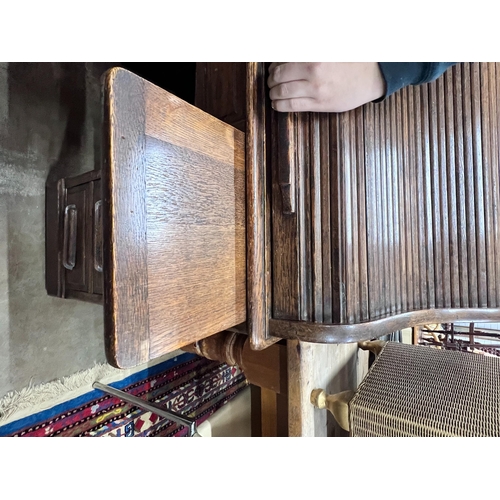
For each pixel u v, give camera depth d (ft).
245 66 1.95
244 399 4.52
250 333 1.79
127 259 1.14
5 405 2.36
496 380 2.54
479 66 2.13
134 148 1.16
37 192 2.54
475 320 2.14
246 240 1.80
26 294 2.48
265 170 1.88
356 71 1.51
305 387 2.38
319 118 1.79
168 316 1.32
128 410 3.12
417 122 2.10
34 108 2.53
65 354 2.71
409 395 2.37
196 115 1.46
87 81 2.91
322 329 1.73
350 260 1.78
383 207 1.96
